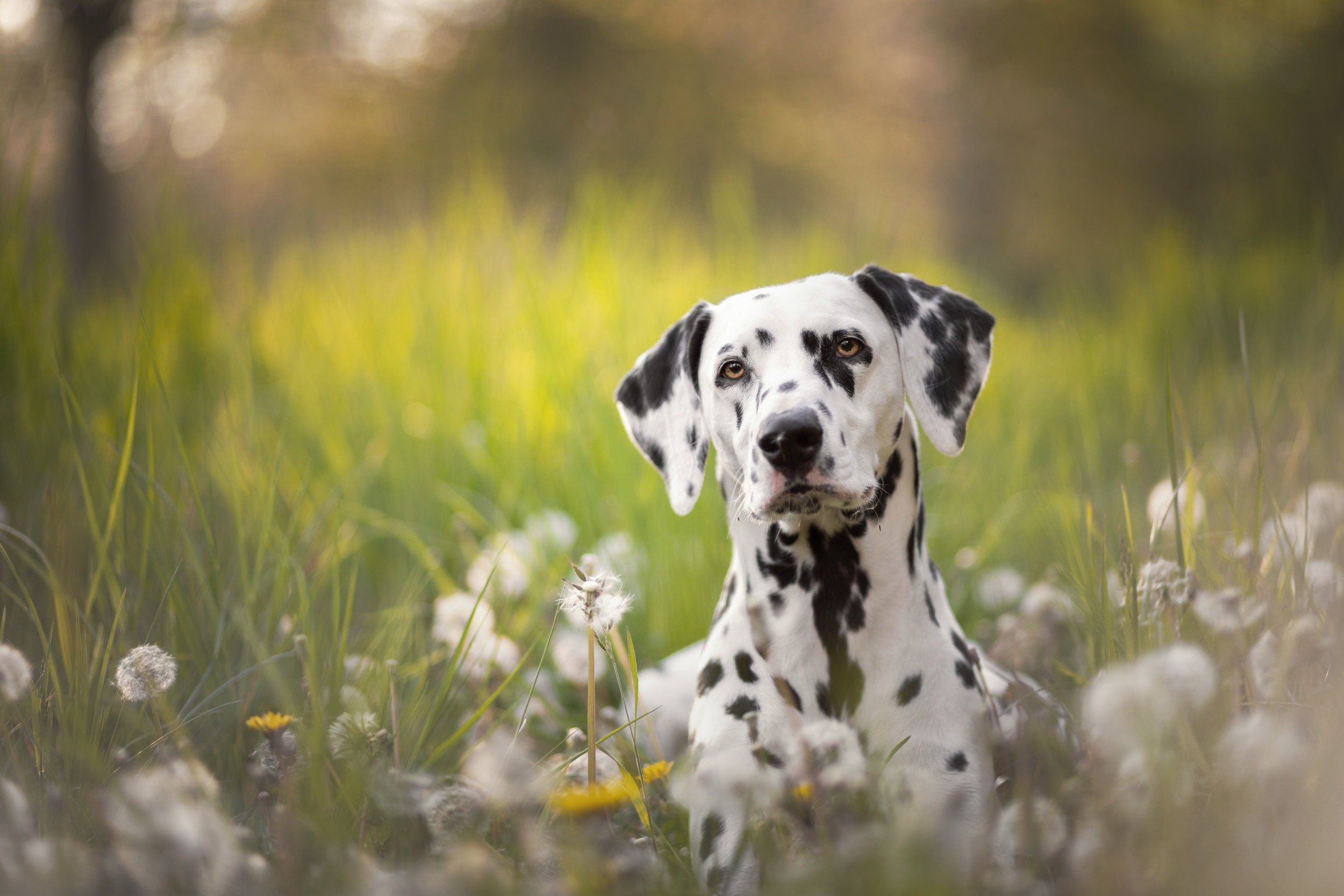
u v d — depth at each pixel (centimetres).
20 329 411
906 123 2211
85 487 296
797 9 2184
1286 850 149
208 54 1644
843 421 239
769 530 256
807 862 161
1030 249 2259
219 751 256
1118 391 569
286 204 1903
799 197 1917
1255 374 492
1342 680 192
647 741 295
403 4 1972
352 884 157
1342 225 756
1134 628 228
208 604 292
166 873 148
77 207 1243
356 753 203
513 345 533
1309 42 1870
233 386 484
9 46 470
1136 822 155
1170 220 905
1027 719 205
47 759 219
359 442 487
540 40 2019
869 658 249
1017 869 172
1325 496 270
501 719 272
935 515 446
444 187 664
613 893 162
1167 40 2302
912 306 265
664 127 1936
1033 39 2350
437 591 405
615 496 445
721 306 275
